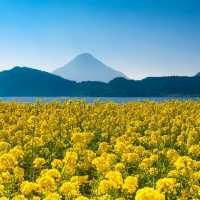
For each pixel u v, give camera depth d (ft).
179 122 100.73
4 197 46.62
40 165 62.44
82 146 67.46
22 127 93.71
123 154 63.36
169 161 65.51
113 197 48.44
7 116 108.06
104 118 109.50
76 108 119.55
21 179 54.44
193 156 70.74
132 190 48.85
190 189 50.72
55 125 94.27
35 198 47.96
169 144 83.10
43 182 48.73
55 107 124.67
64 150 76.28
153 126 96.89
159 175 59.77
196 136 84.64
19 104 128.67
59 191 48.67
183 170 54.49
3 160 54.54
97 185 53.52
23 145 80.79
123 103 138.00
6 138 84.48
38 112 118.62
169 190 48.65
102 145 71.72
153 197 40.32
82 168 61.87
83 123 99.45
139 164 62.13
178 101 135.13
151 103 134.41
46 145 80.64
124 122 102.17
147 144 81.51
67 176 55.98
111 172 49.75
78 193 48.32
